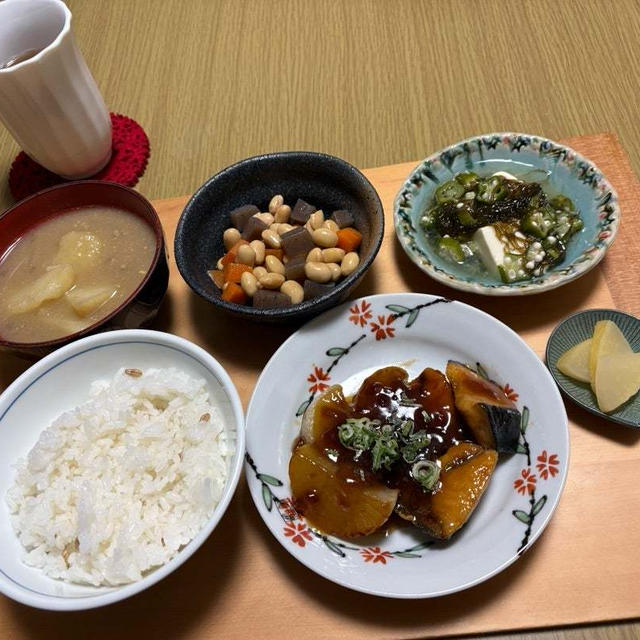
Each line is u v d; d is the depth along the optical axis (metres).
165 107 0.64
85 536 0.37
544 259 0.47
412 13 0.68
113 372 0.44
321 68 0.65
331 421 0.41
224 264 0.49
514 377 0.43
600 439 0.41
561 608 0.37
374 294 0.49
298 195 0.51
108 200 0.50
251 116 0.63
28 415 0.42
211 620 0.38
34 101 0.50
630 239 0.49
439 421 0.41
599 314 0.45
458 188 0.50
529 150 0.51
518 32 0.65
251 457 0.41
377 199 0.46
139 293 0.44
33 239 0.50
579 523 0.39
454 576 0.36
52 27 0.53
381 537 0.39
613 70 0.61
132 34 0.71
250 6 0.72
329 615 0.38
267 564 0.39
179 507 0.39
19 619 0.39
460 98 0.61
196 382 0.42
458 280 0.45
